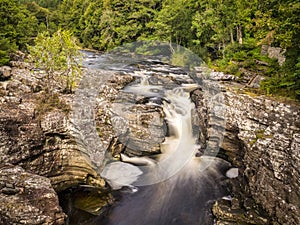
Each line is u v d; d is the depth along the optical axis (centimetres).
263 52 2433
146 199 1323
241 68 2186
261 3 1606
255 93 1659
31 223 938
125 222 1200
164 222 1198
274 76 1834
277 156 1181
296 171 1069
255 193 1250
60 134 1392
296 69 1560
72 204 1301
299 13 1317
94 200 1327
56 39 1823
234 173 1470
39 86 1775
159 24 3077
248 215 1162
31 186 1062
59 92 1709
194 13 3042
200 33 2831
